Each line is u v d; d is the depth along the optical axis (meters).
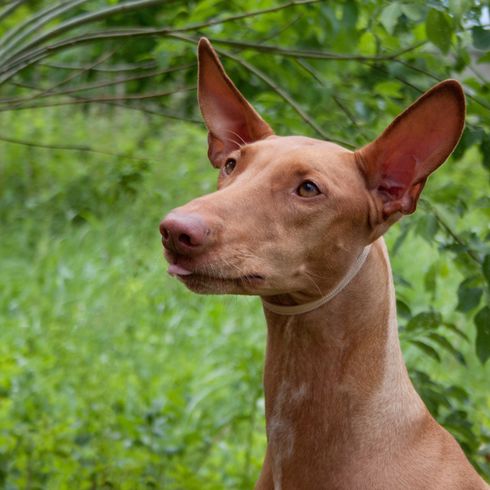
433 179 8.86
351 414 4.57
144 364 10.20
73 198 12.37
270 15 7.14
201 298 11.35
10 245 13.60
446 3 5.72
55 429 7.55
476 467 6.61
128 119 15.53
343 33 6.83
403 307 6.70
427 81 7.04
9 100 7.49
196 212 4.16
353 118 7.27
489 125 6.46
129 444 7.75
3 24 9.21
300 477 4.64
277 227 4.33
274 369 4.71
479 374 10.52
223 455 8.66
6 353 9.76
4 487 7.26
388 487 4.53
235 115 5.11
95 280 11.84
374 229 4.58
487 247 6.28
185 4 7.59
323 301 4.53
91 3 7.97
